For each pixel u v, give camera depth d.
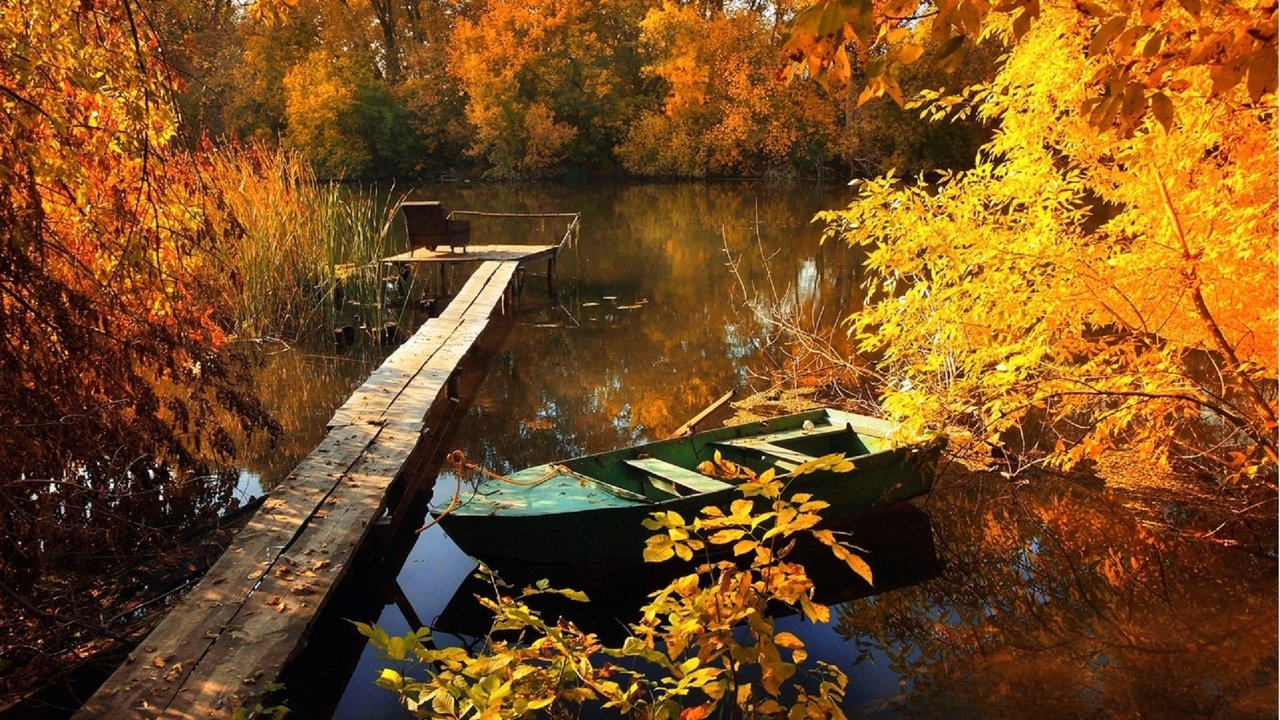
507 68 32.66
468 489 6.88
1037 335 5.40
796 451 6.56
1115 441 7.14
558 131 32.47
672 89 32.31
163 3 4.97
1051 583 5.25
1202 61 2.11
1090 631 4.73
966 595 5.18
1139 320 5.51
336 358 10.37
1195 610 4.89
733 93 30.28
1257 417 5.72
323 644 4.85
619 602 5.23
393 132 33.53
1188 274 4.96
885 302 5.83
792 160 31.44
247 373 6.35
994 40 20.02
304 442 7.59
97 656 4.43
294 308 11.88
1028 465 6.61
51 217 4.77
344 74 32.34
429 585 5.46
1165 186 4.99
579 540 5.28
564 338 11.63
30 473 4.53
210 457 7.15
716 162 31.61
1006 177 5.55
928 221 5.50
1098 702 4.12
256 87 31.09
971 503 6.36
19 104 4.07
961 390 6.05
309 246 12.40
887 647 4.68
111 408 5.00
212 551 5.55
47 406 4.38
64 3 4.23
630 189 30.31
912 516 6.19
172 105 4.84
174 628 3.94
